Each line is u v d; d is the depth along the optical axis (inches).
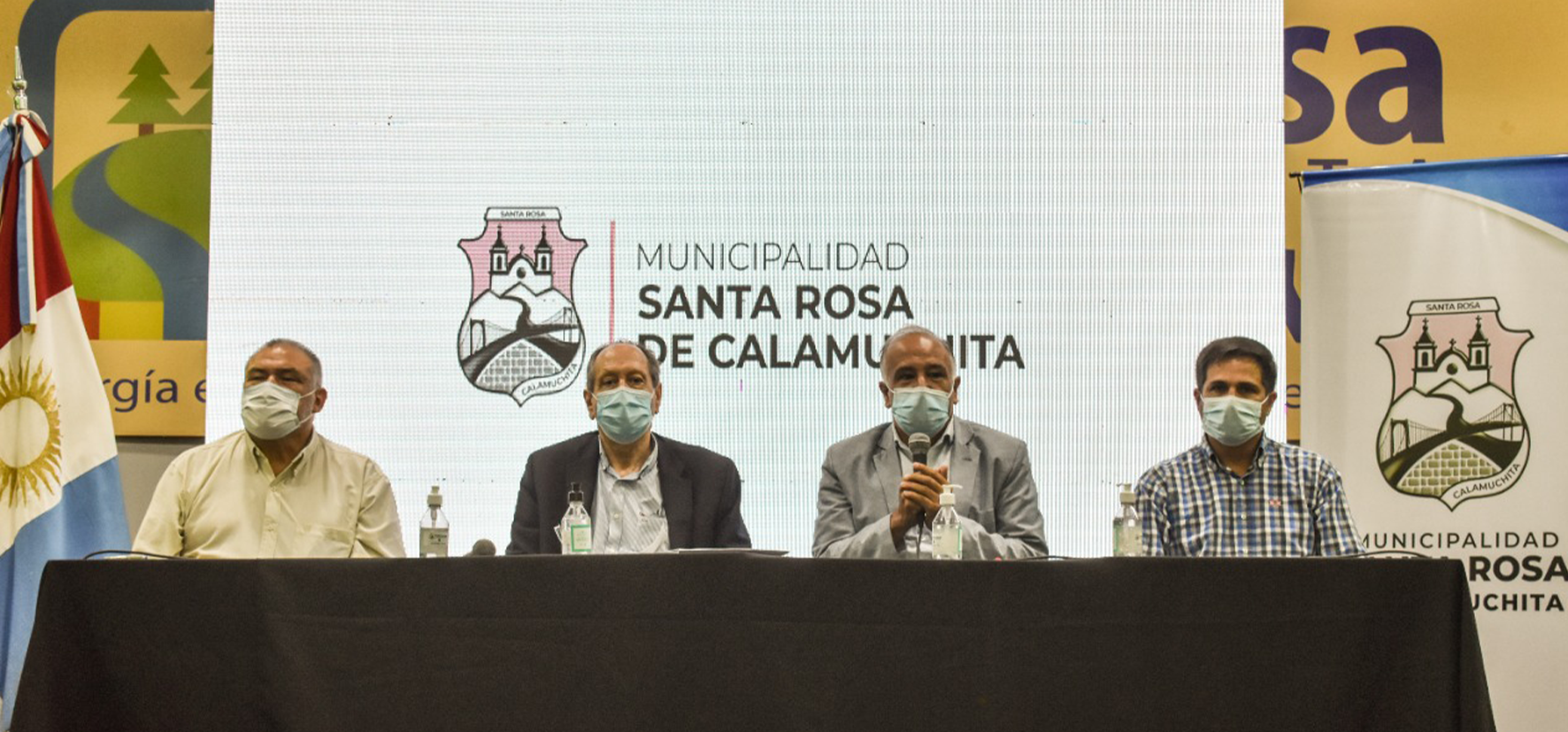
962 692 96.2
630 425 156.6
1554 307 160.9
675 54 210.5
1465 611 95.8
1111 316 208.8
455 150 209.5
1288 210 209.5
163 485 156.7
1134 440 208.1
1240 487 155.3
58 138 210.1
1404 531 163.9
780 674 96.7
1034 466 207.3
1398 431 164.9
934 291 209.5
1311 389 168.7
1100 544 206.7
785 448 208.2
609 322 208.8
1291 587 96.7
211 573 98.2
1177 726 96.0
